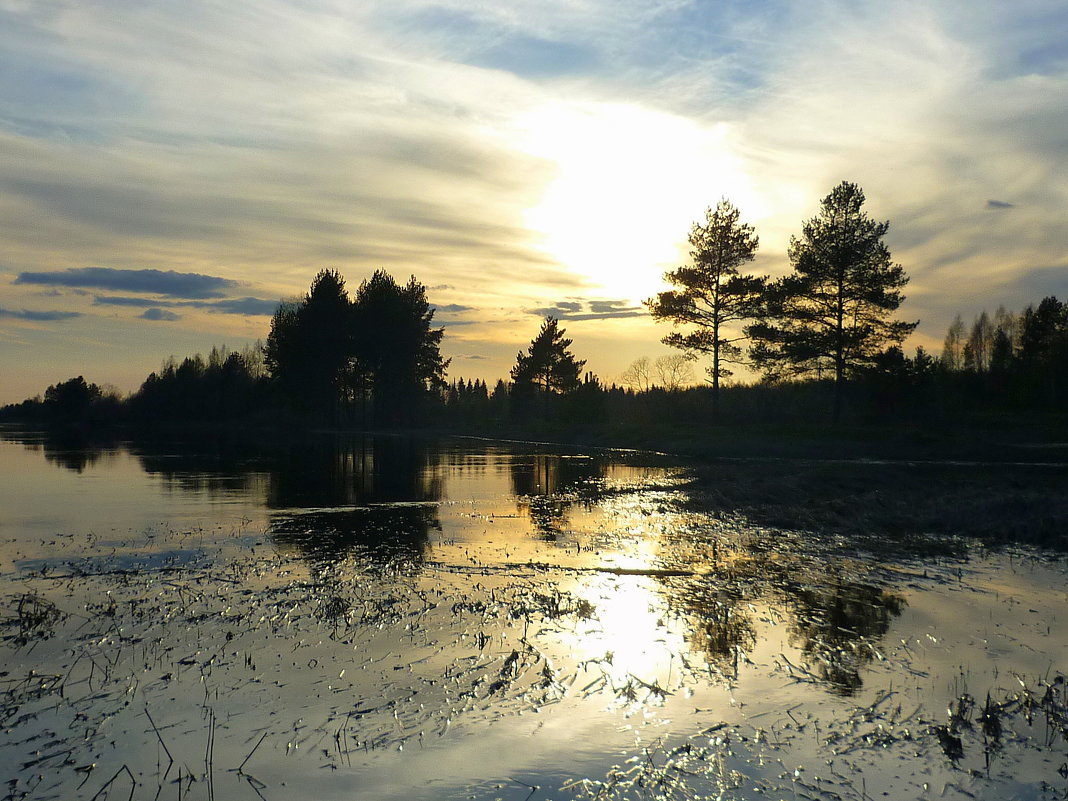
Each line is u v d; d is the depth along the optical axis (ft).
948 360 322.34
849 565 37.55
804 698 20.21
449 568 36.47
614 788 15.34
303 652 23.57
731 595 31.30
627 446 159.12
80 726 18.22
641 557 39.68
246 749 17.01
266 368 282.97
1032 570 36.22
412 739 17.53
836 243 144.36
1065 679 21.47
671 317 164.25
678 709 19.43
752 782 15.64
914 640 25.22
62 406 375.04
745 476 82.48
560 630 26.07
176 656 23.18
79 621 27.02
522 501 64.54
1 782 15.60
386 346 242.58
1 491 71.51
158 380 341.00
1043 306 219.41
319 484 78.89
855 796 15.12
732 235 159.94
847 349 145.59
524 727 18.22
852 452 117.50
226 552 40.47
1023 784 15.62
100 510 57.41
